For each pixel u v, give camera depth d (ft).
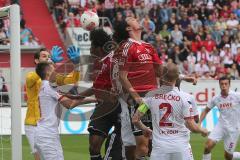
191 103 79.56
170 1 268.00
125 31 88.74
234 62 246.68
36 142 86.94
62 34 254.68
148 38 241.96
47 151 86.28
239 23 265.95
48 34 256.93
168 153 79.25
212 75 238.68
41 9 265.13
